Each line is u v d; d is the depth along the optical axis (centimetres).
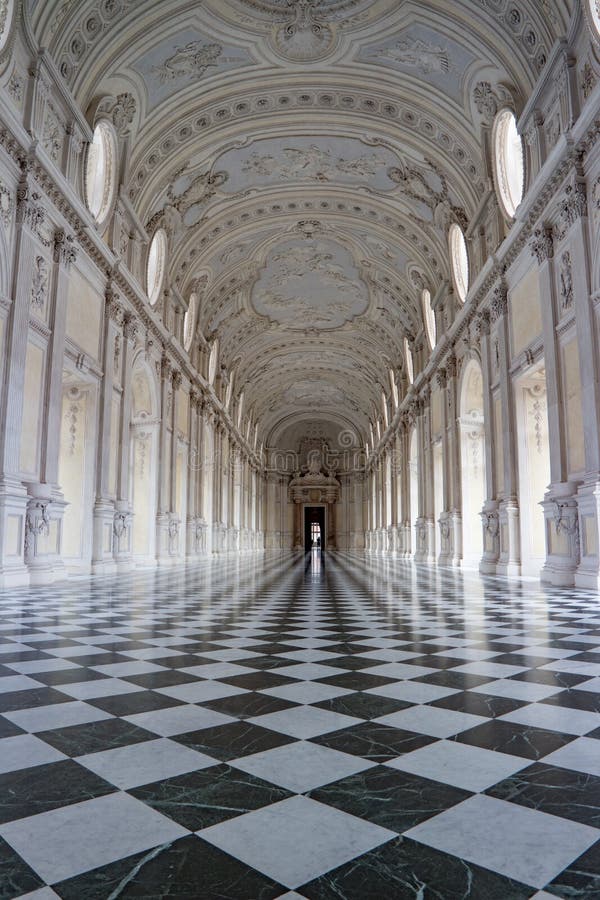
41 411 1155
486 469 1562
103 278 1468
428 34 1359
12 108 1009
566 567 1073
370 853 156
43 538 1134
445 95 1495
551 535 1148
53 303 1191
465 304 1734
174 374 2167
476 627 575
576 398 1068
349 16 1350
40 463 1150
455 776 208
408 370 2994
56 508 1172
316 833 167
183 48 1403
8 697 314
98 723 270
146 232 1798
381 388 3903
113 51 1302
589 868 149
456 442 1931
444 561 2027
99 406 1449
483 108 1433
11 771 213
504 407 1433
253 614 691
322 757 227
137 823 173
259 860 153
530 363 1288
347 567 2052
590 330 1002
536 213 1203
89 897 136
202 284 2452
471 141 1530
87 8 1173
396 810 182
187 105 1579
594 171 1004
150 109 1523
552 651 447
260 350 3625
